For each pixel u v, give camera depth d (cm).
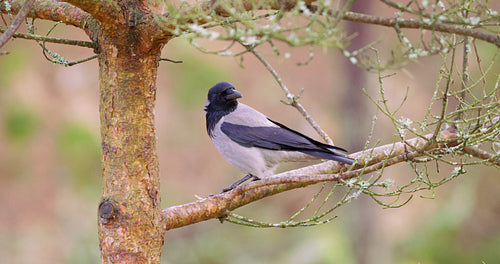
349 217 1493
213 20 398
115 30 452
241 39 375
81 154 1788
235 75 2053
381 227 1503
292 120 1950
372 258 1477
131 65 464
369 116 1377
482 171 1906
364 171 511
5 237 1554
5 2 499
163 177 1822
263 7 407
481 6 385
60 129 1831
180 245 1628
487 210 1791
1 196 1669
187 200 1781
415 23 371
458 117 575
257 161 744
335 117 1891
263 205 1777
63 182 1733
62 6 490
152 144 481
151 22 448
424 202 1783
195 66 2025
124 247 469
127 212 470
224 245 1633
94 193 1716
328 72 2062
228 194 546
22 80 1909
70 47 2009
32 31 512
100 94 479
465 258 1670
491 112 488
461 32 363
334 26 362
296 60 2116
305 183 591
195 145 1927
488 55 1656
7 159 1753
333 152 629
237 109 785
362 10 1352
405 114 1808
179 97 1992
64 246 1552
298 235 1661
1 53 415
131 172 472
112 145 472
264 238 1662
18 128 1808
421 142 602
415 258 1653
